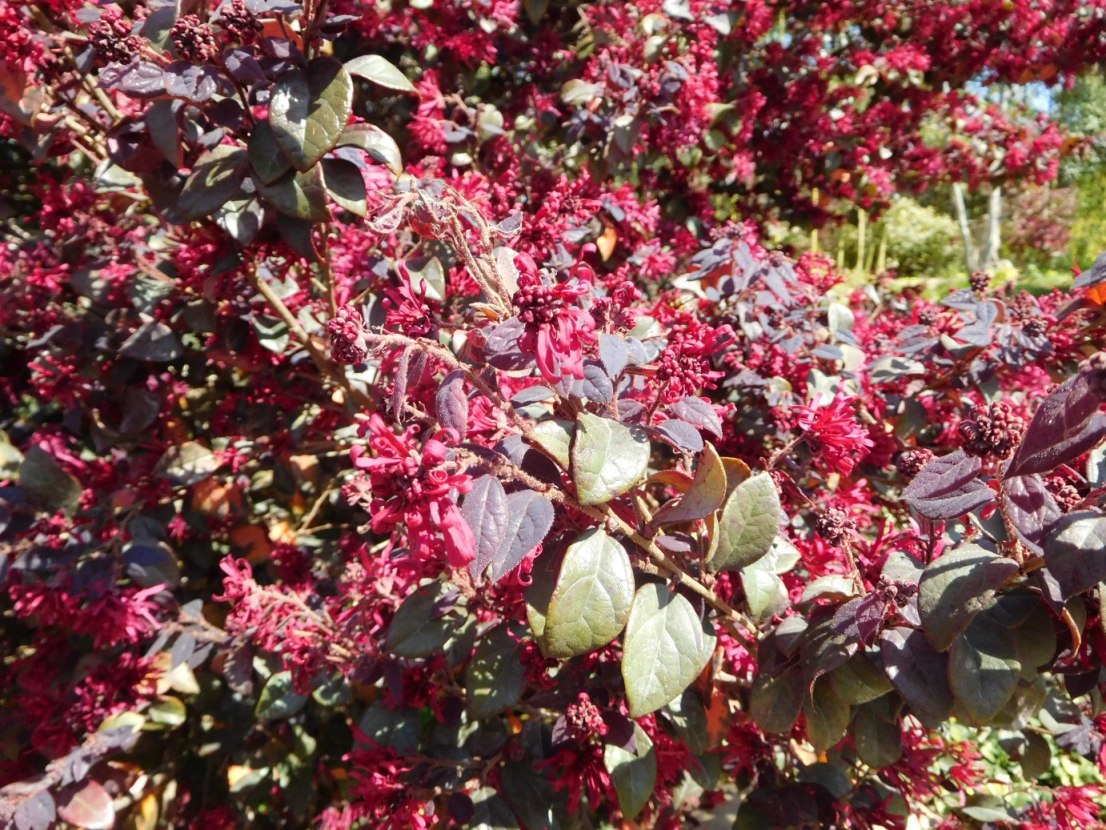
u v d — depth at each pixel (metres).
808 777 1.96
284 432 2.88
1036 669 1.13
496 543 1.00
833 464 1.51
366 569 1.89
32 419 3.27
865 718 1.44
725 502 1.27
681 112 3.12
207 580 3.22
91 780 2.32
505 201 2.38
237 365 2.62
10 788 2.16
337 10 2.88
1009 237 12.51
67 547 2.29
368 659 1.91
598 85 2.95
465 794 1.74
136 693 2.54
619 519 1.24
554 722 1.92
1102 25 4.27
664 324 2.20
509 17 3.17
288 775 2.95
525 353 1.05
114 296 2.58
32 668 2.72
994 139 4.79
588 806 2.25
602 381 1.15
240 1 1.50
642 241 3.29
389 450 0.96
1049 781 3.67
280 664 2.43
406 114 3.51
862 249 9.66
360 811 1.71
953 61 4.56
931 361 2.45
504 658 1.69
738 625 1.79
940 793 2.40
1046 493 1.05
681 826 2.72
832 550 1.72
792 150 4.35
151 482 2.70
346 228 2.45
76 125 2.30
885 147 4.61
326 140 1.53
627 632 1.19
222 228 1.96
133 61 1.59
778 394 2.34
